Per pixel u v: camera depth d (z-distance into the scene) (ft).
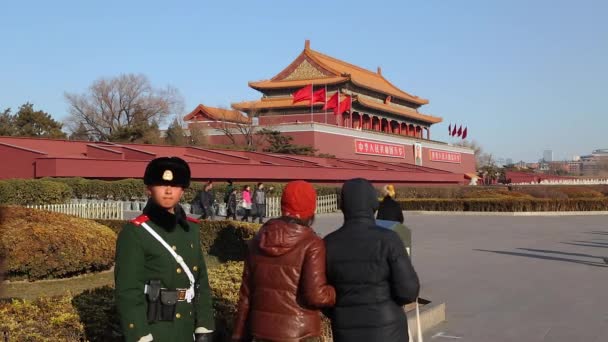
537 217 109.09
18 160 108.27
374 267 13.83
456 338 26.43
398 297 13.88
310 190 14.53
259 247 13.99
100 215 87.81
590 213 115.55
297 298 13.74
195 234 14.83
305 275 13.62
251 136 206.08
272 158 154.10
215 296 22.77
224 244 49.80
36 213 39.37
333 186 143.64
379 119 273.33
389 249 13.85
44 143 124.06
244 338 14.44
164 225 14.07
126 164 115.44
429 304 29.84
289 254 13.73
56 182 95.45
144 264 13.74
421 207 122.72
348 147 218.79
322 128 207.51
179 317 13.94
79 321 17.92
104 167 111.86
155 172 14.08
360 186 14.62
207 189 88.22
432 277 42.68
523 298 34.94
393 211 44.29
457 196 152.05
